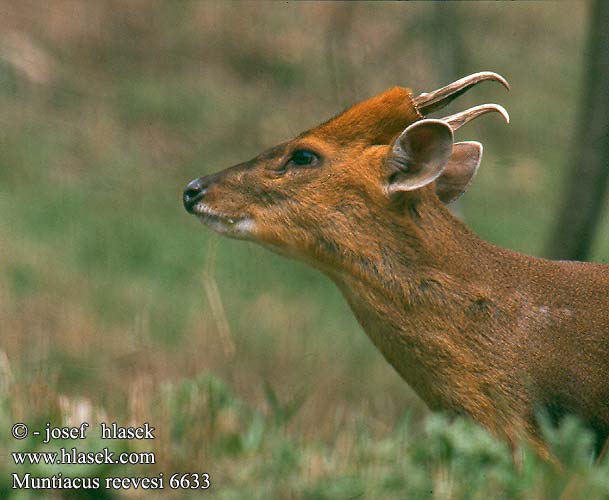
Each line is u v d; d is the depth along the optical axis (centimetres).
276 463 728
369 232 790
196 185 838
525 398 758
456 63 1609
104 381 1287
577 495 670
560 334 767
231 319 1727
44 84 2734
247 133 2762
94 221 2195
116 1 2955
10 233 2041
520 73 2995
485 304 771
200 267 2020
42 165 2461
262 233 820
